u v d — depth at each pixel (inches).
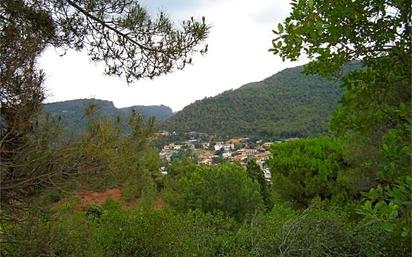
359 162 477.7
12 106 184.7
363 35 123.8
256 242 372.5
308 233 355.6
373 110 132.6
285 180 648.4
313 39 119.4
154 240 350.9
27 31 207.2
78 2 247.9
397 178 106.3
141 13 253.6
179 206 874.8
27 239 192.2
